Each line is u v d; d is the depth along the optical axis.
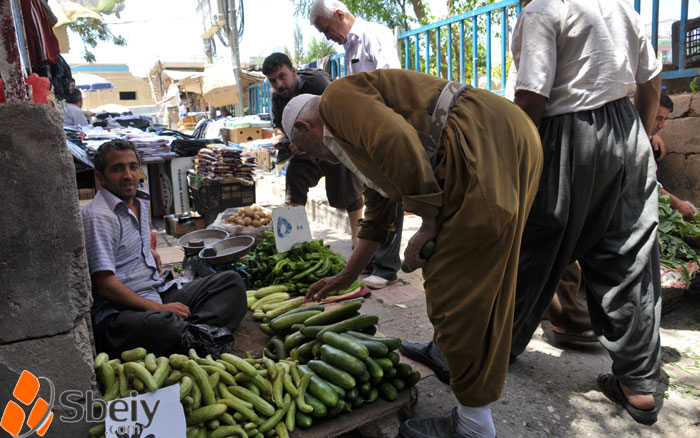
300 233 4.14
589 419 2.52
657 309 2.43
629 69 2.42
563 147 2.40
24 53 4.11
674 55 4.46
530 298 2.56
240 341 3.01
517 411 2.58
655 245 2.42
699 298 3.87
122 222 2.75
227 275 3.05
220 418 2.08
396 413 2.38
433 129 1.85
